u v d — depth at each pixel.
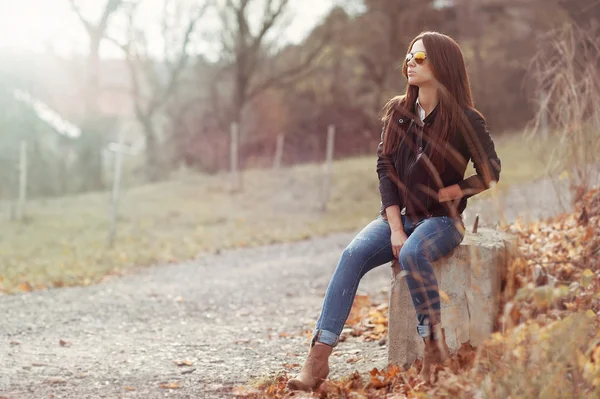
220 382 5.01
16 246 16.41
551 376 3.37
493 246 4.67
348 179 24.64
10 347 6.30
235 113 43.84
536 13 32.59
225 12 42.56
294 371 5.21
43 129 42.56
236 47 42.88
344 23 44.97
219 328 7.07
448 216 4.54
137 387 4.92
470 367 4.12
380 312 6.80
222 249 14.30
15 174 39.53
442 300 4.67
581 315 3.56
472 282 4.64
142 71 42.53
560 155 6.70
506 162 19.89
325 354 4.39
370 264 4.58
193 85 45.44
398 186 4.66
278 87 45.59
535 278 5.12
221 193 24.27
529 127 7.38
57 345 6.39
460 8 41.25
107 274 11.59
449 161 4.46
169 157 45.84
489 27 40.97
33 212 23.69
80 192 40.34
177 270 11.69
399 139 4.64
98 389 4.88
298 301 8.45
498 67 39.84
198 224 18.73
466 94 4.55
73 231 18.78
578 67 6.71
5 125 40.69
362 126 47.25
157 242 15.75
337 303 4.45
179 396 4.68
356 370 4.96
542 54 6.89
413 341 4.79
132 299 8.92
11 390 4.86
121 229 18.61
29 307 8.45
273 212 20.30
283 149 47.66
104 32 40.12
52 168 42.31
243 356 5.79
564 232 6.40
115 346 6.33
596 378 3.33
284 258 12.52
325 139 47.62
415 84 4.54
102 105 47.94
